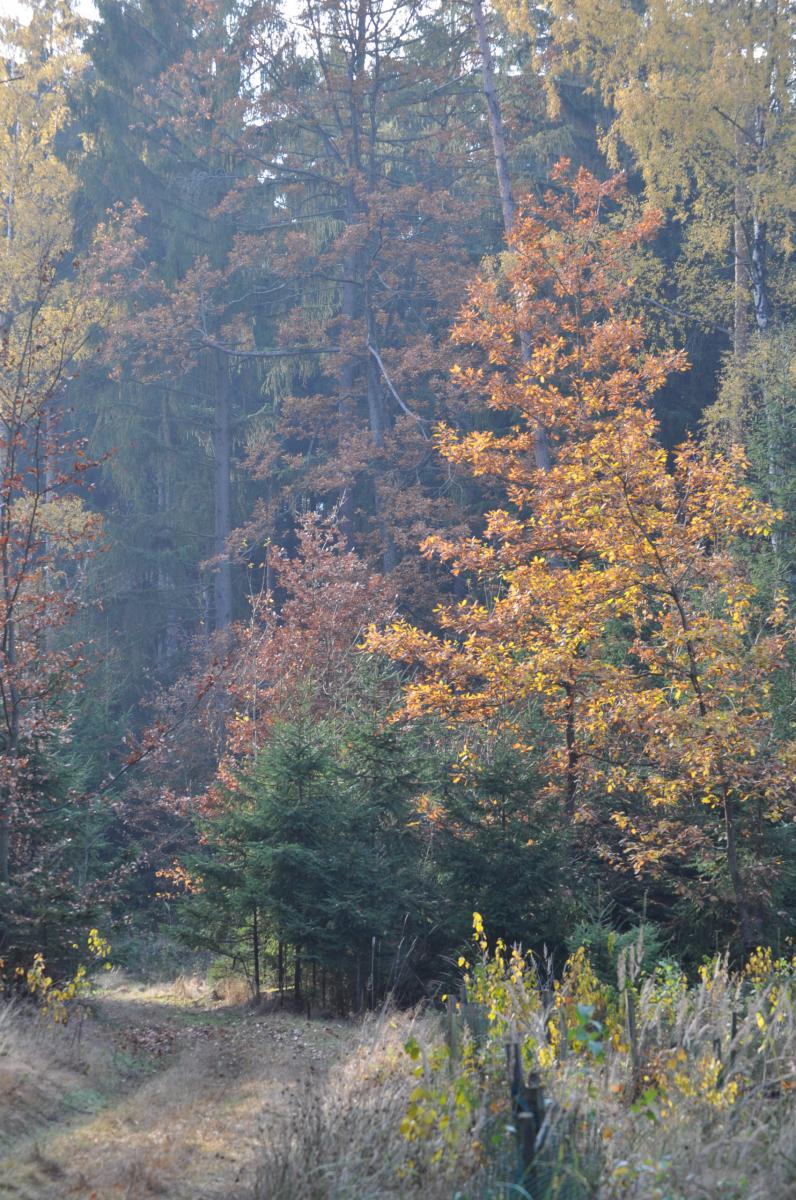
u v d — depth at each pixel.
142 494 45.44
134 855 17.22
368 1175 6.15
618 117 31.03
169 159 43.75
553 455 21.03
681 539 15.67
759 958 10.34
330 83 41.41
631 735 17.12
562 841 16.84
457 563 19.58
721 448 25.97
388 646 18.30
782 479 24.41
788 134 26.94
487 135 41.44
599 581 16.52
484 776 16.89
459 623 18.16
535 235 21.95
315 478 39.31
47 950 13.16
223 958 17.78
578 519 17.34
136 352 41.38
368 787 17.30
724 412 25.94
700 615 15.75
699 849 16.30
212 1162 7.62
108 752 30.66
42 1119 8.69
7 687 14.52
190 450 44.03
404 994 15.78
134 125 41.72
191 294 40.16
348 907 15.08
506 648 17.94
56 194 37.66
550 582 17.27
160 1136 8.28
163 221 43.25
